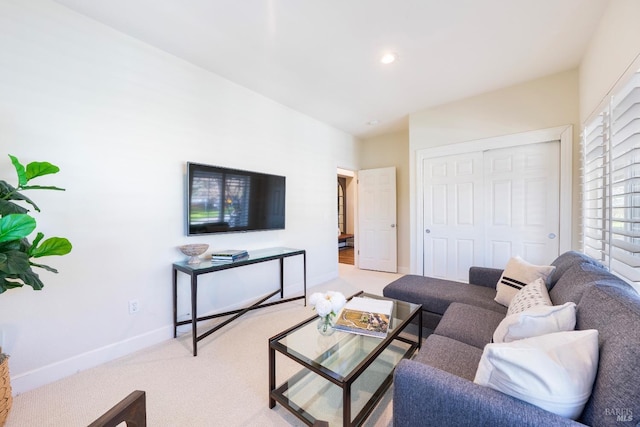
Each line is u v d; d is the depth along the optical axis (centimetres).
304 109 360
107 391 166
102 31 197
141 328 217
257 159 310
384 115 384
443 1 179
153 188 224
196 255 233
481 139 323
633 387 66
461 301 207
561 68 267
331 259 427
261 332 244
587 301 108
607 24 183
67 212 182
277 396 149
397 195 469
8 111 162
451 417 85
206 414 147
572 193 272
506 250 318
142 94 218
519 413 75
